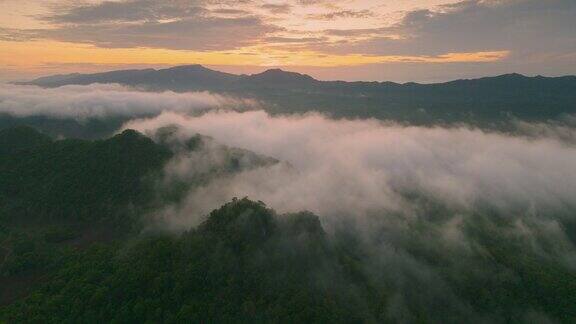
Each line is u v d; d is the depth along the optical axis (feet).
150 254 442.50
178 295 393.70
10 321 365.40
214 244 457.27
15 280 451.94
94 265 445.78
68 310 378.94
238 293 410.11
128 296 393.29
